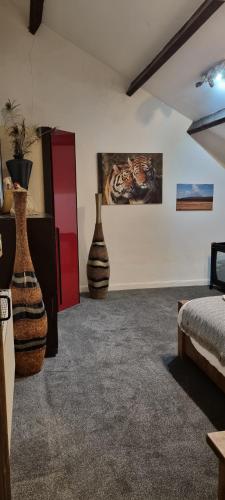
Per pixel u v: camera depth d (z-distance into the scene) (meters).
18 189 2.51
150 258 4.79
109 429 1.94
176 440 1.85
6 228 2.45
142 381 2.44
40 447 1.80
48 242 2.64
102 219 4.55
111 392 2.31
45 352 2.75
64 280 3.93
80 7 3.31
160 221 4.71
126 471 1.65
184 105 4.24
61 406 2.15
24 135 3.12
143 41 3.34
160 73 3.73
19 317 2.38
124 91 4.32
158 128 4.48
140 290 4.73
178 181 4.67
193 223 4.82
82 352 2.88
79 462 1.70
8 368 1.73
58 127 4.21
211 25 2.63
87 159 4.38
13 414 2.06
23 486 1.56
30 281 2.40
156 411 2.11
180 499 1.50
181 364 2.69
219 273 4.60
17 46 3.97
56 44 4.06
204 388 2.36
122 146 4.44
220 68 3.03
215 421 2.01
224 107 3.82
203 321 2.28
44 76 4.09
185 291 4.67
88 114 4.28
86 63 4.17
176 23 2.84
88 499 1.50
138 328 3.39
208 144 4.66
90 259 4.28
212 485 1.57
